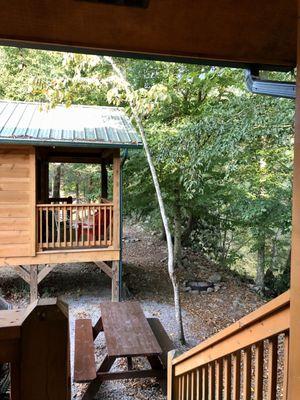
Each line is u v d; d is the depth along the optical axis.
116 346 3.92
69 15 1.79
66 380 1.06
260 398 1.47
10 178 6.92
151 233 13.90
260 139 5.28
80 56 5.78
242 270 11.07
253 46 2.10
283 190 7.12
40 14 1.78
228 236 11.32
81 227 7.48
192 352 2.21
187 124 6.47
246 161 5.93
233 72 5.93
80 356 4.10
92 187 14.61
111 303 5.29
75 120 8.32
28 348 1.03
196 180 6.38
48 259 7.15
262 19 1.88
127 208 9.99
